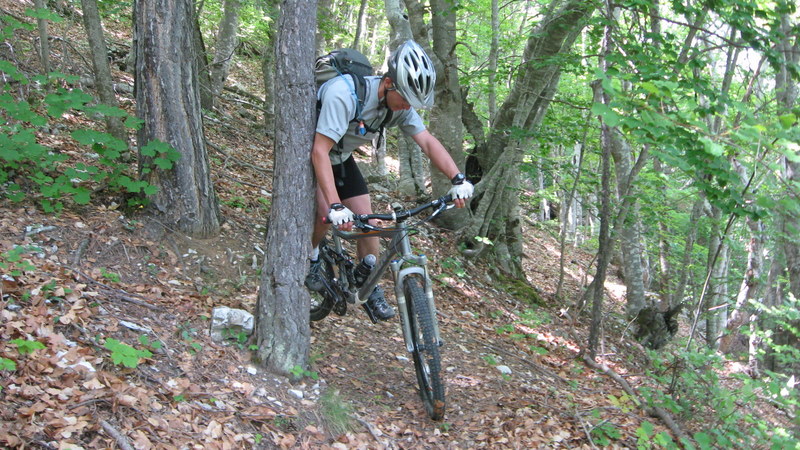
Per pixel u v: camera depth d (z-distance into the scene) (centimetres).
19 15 819
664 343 814
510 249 934
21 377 253
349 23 2061
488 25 1343
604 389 496
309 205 338
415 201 923
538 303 797
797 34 463
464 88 891
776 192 368
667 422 425
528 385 453
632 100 252
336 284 374
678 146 305
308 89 327
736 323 1055
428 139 336
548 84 799
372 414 340
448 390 404
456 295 662
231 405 297
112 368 286
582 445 368
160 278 393
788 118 219
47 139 523
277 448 283
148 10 408
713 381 435
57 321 302
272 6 916
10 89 539
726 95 367
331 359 392
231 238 467
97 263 380
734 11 428
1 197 400
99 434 241
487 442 343
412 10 803
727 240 729
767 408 539
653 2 478
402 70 296
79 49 842
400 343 455
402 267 365
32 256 356
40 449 222
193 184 438
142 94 420
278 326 339
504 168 804
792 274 719
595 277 553
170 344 327
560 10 714
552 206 2262
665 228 1043
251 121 1051
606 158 517
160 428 259
